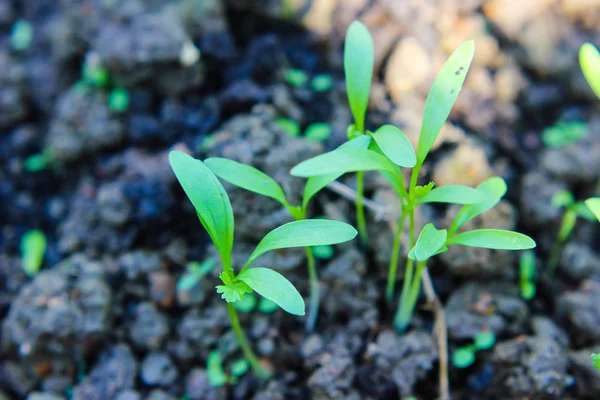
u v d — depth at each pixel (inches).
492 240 6.6
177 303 8.3
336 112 8.9
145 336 8.1
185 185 6.4
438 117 6.4
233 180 6.8
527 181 8.8
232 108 8.9
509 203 8.8
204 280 8.2
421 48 8.9
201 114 9.0
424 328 8.0
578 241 8.7
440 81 6.4
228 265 6.6
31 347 7.9
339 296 8.1
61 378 8.1
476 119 9.0
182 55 8.9
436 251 6.3
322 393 7.7
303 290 8.2
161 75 9.0
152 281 8.3
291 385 7.9
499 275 8.1
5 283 8.8
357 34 7.1
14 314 8.1
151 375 8.0
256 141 8.2
